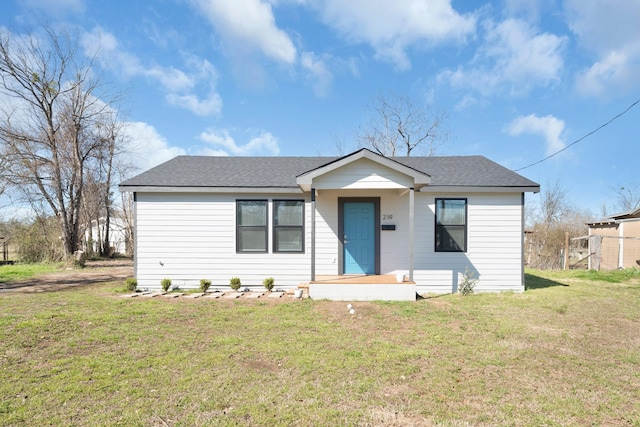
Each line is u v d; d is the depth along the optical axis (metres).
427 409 3.11
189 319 6.21
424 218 9.48
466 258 9.39
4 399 3.23
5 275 12.56
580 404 3.23
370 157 7.90
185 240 9.47
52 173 17.66
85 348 4.63
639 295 8.68
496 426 2.85
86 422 2.85
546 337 5.30
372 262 9.72
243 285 9.48
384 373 3.90
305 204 9.57
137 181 9.35
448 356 4.46
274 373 3.88
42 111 17.28
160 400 3.23
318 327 5.78
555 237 20.92
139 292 9.05
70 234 17.64
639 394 3.45
